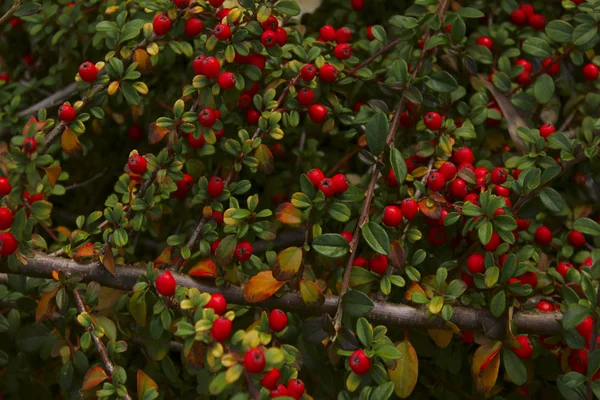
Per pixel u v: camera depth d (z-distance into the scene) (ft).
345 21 1.99
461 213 1.54
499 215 1.51
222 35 1.57
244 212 1.53
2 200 1.47
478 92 1.77
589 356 1.40
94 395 1.53
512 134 1.73
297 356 1.48
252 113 1.73
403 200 1.54
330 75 1.67
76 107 1.59
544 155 1.63
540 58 1.82
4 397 1.69
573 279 1.56
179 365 1.76
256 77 1.63
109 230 1.54
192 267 1.57
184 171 1.80
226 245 1.53
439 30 1.74
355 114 1.76
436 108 1.75
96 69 1.61
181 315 1.53
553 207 1.52
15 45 2.11
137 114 1.87
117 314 1.61
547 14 1.95
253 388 1.31
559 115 1.85
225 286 1.54
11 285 1.61
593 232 1.48
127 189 1.60
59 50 2.02
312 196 1.53
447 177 1.59
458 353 1.63
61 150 1.93
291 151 1.92
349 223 1.73
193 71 1.82
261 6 1.59
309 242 1.72
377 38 1.73
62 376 1.55
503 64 1.80
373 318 1.53
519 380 1.49
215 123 1.60
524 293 1.49
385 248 1.48
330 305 1.53
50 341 1.59
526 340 1.52
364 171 1.88
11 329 1.63
